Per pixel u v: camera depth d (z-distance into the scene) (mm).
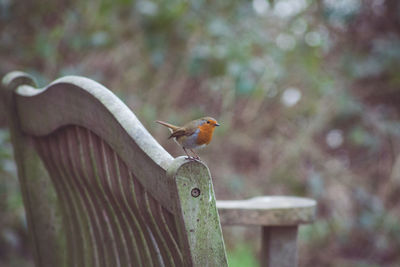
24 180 3838
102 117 2570
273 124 11219
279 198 4539
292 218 4000
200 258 1926
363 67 11242
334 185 10984
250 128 11086
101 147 2791
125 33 10430
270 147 11047
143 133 2270
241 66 9195
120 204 2691
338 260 10211
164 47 9859
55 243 3801
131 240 2729
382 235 10555
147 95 10695
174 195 1904
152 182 2162
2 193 8508
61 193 3539
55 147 3396
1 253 9086
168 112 10711
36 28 10125
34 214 3848
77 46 9477
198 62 9359
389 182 11164
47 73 10188
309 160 11086
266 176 10852
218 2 10258
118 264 2926
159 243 2426
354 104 11211
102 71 10750
